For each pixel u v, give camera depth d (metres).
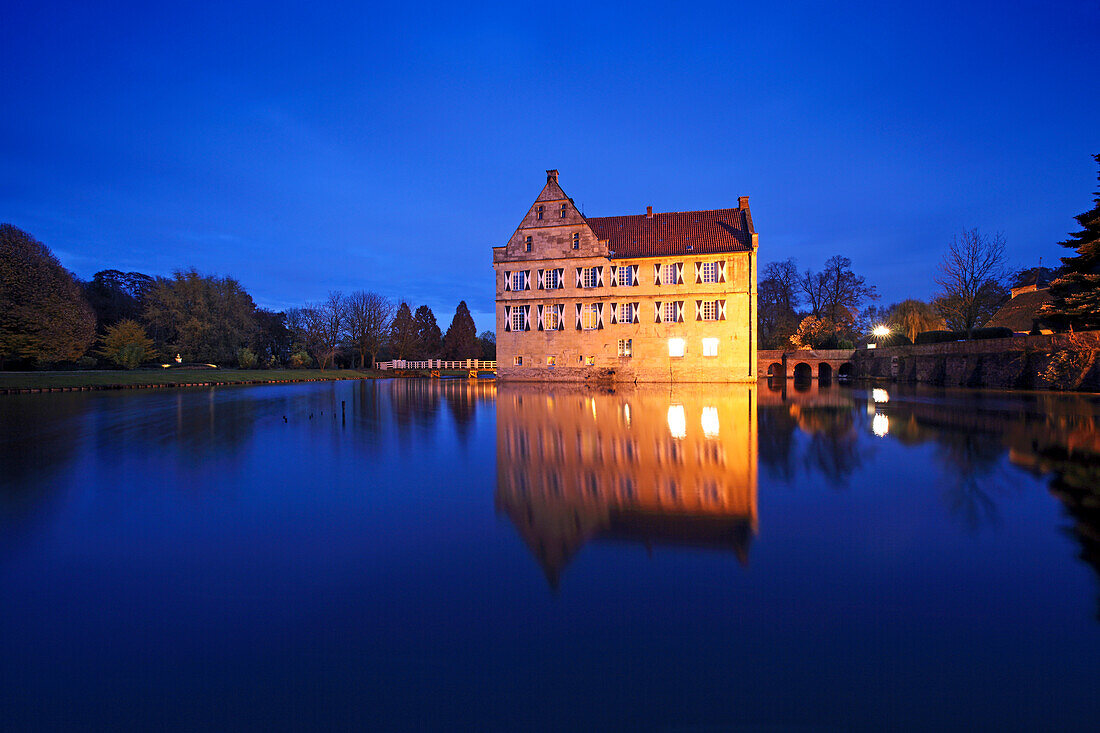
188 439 15.60
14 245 40.22
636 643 4.46
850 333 67.44
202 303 64.44
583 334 44.91
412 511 8.26
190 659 4.33
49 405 26.44
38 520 7.89
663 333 43.44
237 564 6.22
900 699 3.74
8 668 4.23
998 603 5.14
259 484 10.07
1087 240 31.42
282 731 3.52
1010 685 3.89
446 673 4.10
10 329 39.69
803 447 13.67
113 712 3.71
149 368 56.59
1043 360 31.45
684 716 3.58
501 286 46.66
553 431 16.97
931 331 48.94
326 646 4.49
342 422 19.58
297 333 81.00
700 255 42.66
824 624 4.75
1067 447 13.24
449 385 46.06
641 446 14.02
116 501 8.91
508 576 5.82
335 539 7.03
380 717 3.62
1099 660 4.18
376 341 78.06
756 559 6.27
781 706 3.67
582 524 7.56
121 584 5.70
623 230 46.94
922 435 15.34
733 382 42.22
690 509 8.28
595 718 3.57
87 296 64.06
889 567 6.02
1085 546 6.64
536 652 4.36
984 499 8.76
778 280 72.31
